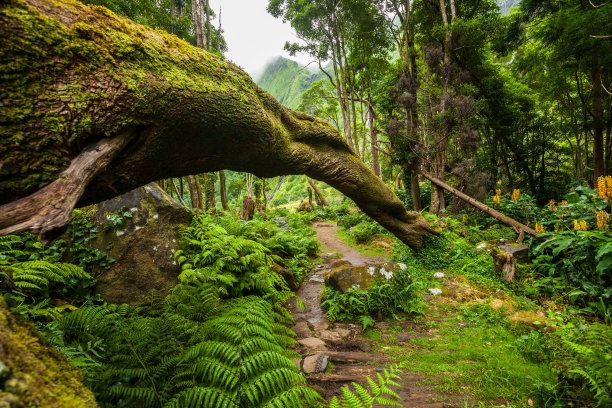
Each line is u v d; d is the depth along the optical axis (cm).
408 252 754
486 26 1178
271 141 348
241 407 173
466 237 834
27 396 78
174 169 295
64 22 178
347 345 353
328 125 488
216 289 349
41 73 167
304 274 640
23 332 104
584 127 1388
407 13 1347
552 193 1627
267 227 768
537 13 1329
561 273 528
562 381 230
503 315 395
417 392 244
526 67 1752
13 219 147
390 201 623
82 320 237
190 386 182
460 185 1215
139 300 365
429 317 426
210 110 261
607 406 190
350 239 1058
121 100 200
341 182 524
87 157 187
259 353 194
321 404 227
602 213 498
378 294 441
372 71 1880
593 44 1102
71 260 356
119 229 388
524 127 1727
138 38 215
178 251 404
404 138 1277
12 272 267
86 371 180
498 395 234
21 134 163
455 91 1252
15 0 159
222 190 1628
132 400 170
